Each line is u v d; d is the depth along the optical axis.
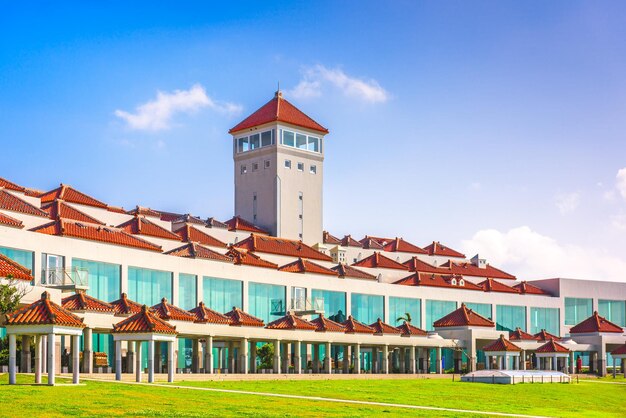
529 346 108.25
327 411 48.41
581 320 129.88
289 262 103.44
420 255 130.25
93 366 69.00
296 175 118.88
